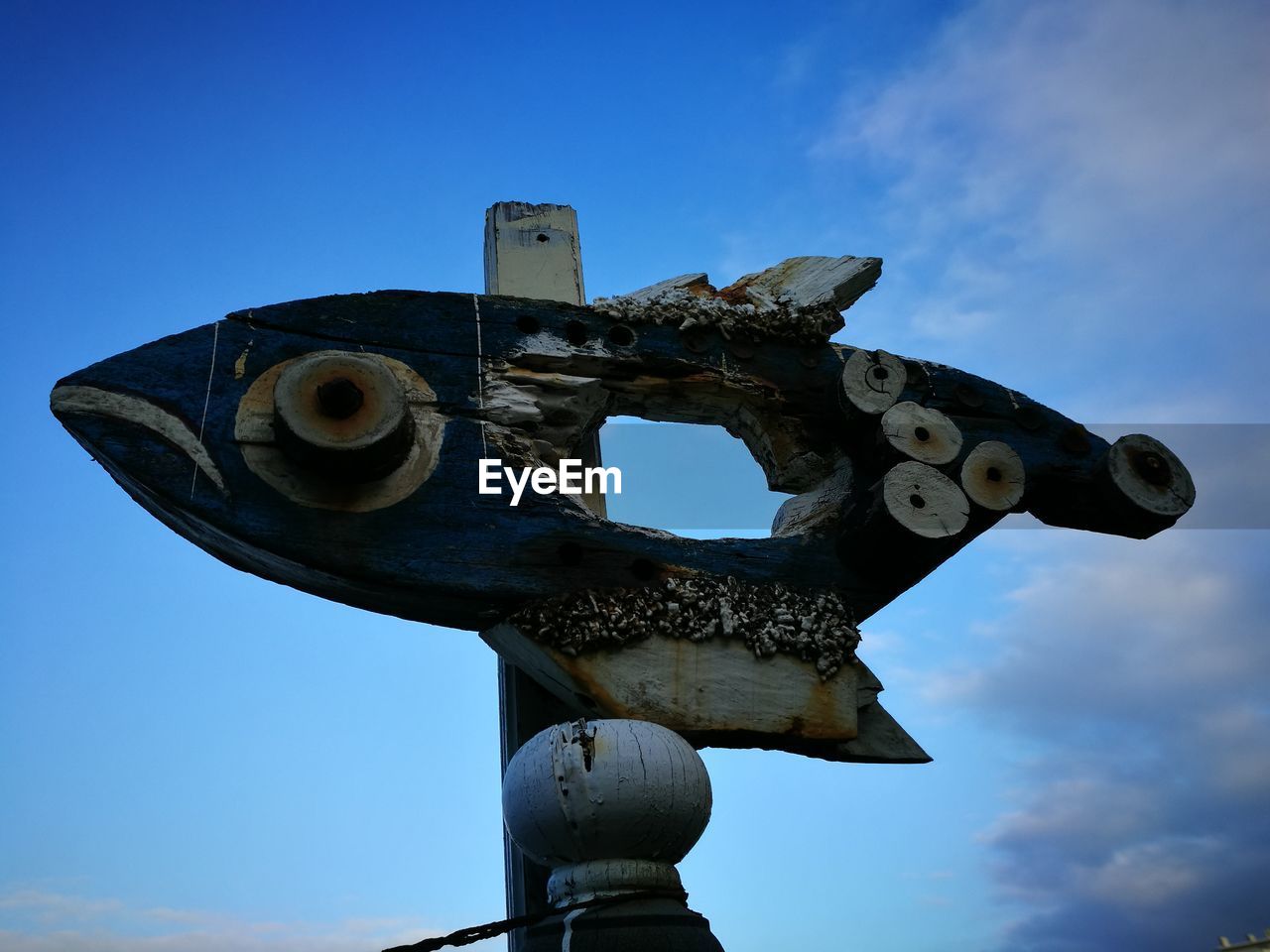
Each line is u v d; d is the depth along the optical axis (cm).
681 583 95
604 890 75
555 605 91
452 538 91
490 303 104
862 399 106
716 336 110
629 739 77
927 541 99
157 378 90
